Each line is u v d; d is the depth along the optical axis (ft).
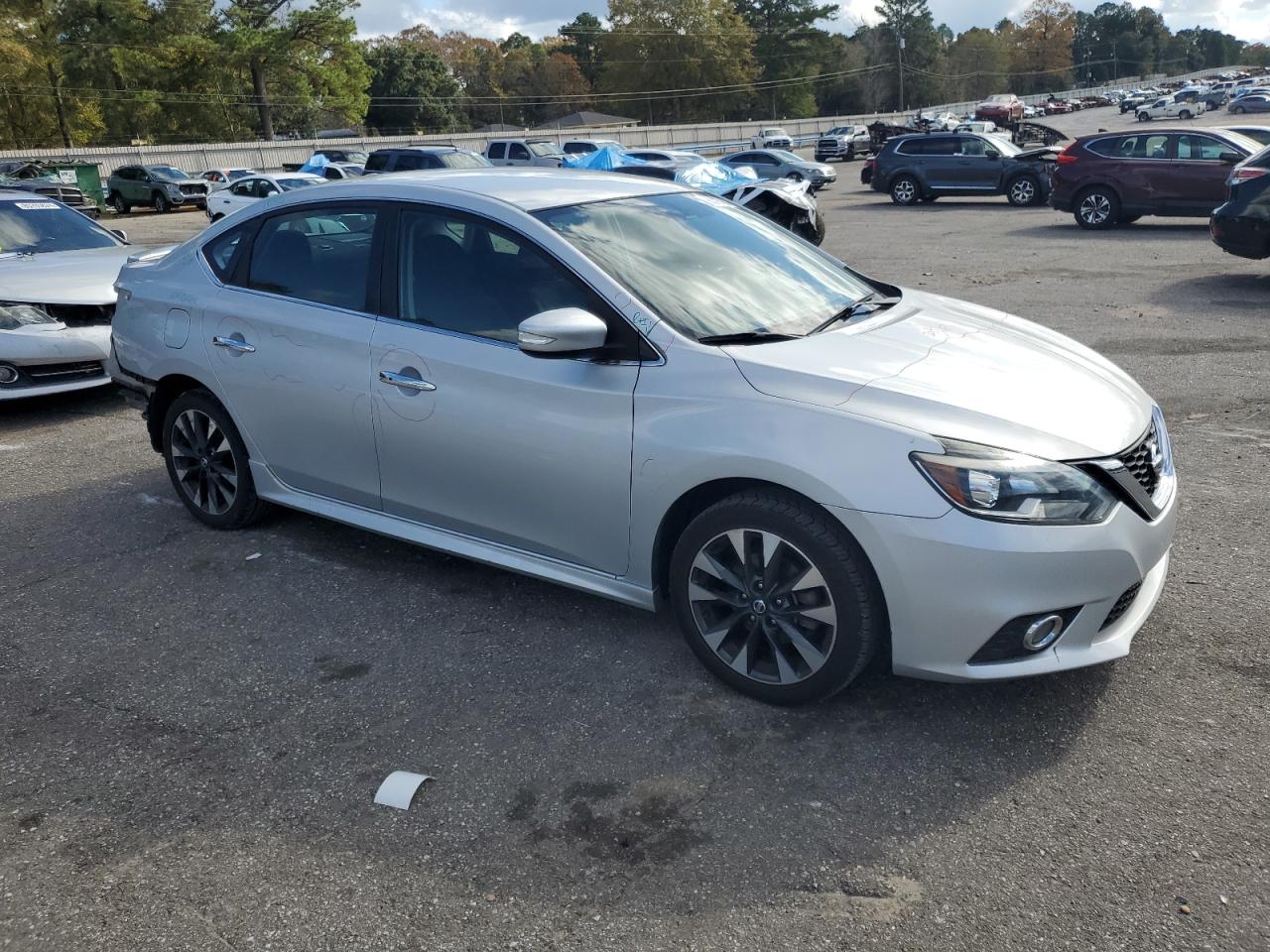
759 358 10.22
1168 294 33.40
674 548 10.93
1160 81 536.01
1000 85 485.97
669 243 12.20
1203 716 10.07
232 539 15.56
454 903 8.02
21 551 15.43
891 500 9.13
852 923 7.66
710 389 10.13
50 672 11.84
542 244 11.44
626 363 10.69
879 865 8.27
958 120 203.51
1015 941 7.44
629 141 215.10
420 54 342.85
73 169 118.01
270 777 9.71
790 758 9.69
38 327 22.56
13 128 193.57
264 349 13.88
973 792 9.11
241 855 8.66
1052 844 8.43
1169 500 10.23
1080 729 9.95
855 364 10.25
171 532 16.02
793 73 365.40
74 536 15.97
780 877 8.18
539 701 10.83
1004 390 10.06
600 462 10.80
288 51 203.00
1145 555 9.59
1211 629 11.70
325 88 215.10
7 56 183.62
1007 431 9.37
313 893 8.18
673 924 7.72
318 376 13.21
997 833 8.58
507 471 11.62
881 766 9.52
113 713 10.94
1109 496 9.37
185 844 8.83
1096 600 9.32
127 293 16.16
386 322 12.61
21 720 10.85
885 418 9.37
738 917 7.76
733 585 10.30
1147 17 625.00
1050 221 60.18
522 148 115.75
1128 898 7.80
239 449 15.03
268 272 14.17
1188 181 51.55
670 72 328.29
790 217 51.24
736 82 331.57
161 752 10.21
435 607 13.12
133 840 8.90
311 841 8.80
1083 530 9.09
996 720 10.16
